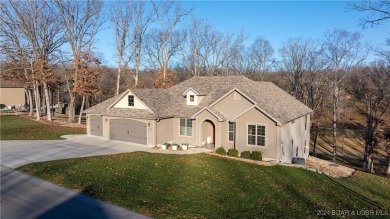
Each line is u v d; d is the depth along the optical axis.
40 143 28.08
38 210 12.45
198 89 29.53
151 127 27.28
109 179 16.83
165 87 47.91
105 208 12.67
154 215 12.01
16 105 70.94
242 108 25.44
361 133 51.78
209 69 60.53
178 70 69.50
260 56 65.50
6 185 15.58
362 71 43.62
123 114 28.73
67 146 26.97
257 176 18.91
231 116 25.95
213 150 26.27
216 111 26.42
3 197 13.91
